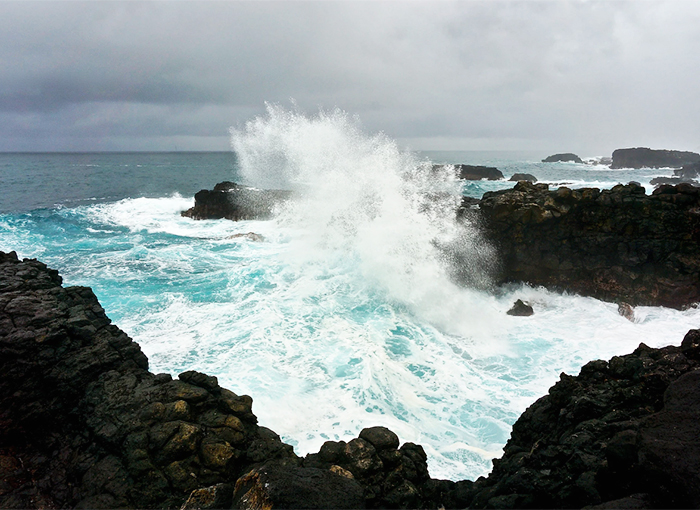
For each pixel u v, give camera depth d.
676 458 2.92
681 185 12.65
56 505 4.62
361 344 9.26
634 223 12.44
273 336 9.40
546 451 4.30
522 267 13.27
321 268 13.73
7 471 4.95
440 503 4.84
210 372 7.89
